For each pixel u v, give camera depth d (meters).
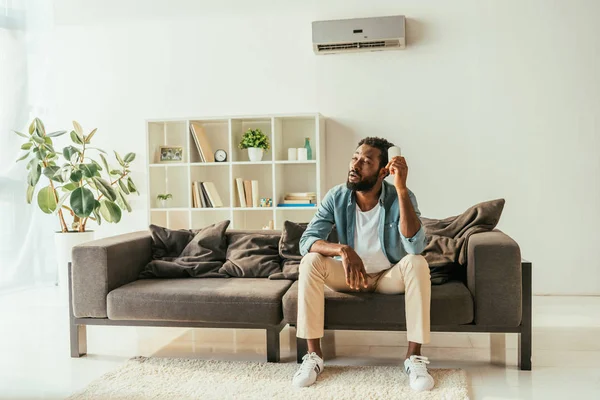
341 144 4.86
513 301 2.71
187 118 4.81
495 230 3.19
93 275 3.01
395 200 2.80
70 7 5.27
